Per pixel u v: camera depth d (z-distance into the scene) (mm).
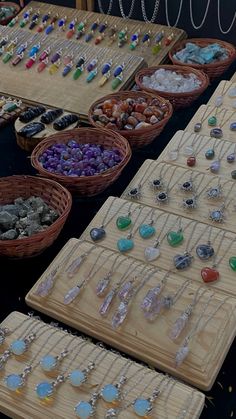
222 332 536
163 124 856
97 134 818
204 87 962
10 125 943
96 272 597
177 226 663
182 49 1118
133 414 482
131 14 1264
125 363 522
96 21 1184
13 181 707
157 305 556
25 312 608
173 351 529
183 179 748
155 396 492
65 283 593
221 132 862
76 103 960
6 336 544
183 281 581
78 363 521
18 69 1050
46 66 1045
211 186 733
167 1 1203
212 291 573
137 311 559
